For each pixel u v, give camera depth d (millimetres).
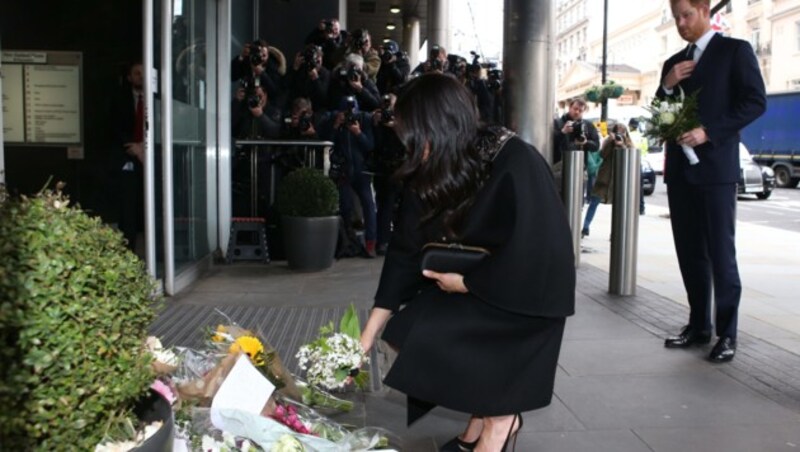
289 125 8742
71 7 8531
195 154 7457
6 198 1760
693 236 4859
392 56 11125
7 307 1557
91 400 1690
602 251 10180
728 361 4625
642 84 77875
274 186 8750
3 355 1577
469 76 10812
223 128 8375
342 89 9531
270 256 8539
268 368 3182
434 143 2561
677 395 4023
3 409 1574
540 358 2680
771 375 4379
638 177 6676
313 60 9430
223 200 8398
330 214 7867
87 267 1684
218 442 2549
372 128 8805
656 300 6566
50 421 1630
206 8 7973
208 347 3225
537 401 2674
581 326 5566
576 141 10484
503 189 2582
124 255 1876
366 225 8758
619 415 3727
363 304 6164
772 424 3613
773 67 53562
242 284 7039
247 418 2619
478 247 2662
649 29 77625
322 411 3592
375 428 3107
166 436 1864
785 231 13766
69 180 8641
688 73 4727
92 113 8625
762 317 6035
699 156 4613
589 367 4520
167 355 2594
